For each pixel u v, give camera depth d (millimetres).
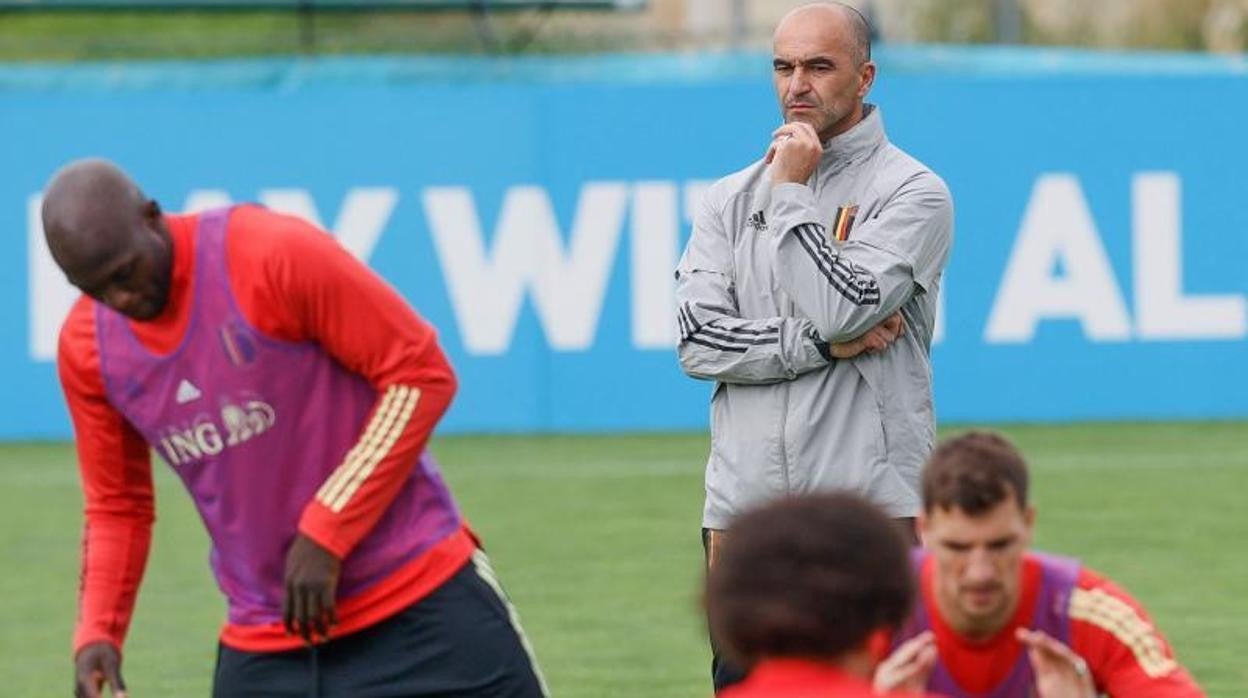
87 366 16297
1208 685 27000
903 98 50531
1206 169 50406
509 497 43125
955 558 13781
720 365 19328
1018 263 50562
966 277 50562
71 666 29672
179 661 29703
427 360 16016
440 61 53844
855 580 10742
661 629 31000
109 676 16781
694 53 57719
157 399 16141
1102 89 50344
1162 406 50750
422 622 16500
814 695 10680
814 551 10781
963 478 13617
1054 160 50438
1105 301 50594
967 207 50500
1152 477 43906
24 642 31266
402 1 59719
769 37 60625
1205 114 50312
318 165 51344
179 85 51906
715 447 19766
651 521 40219
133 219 15477
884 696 10703
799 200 18953
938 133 50531
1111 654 14367
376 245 51250
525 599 33312
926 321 19516
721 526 19625
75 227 15281
